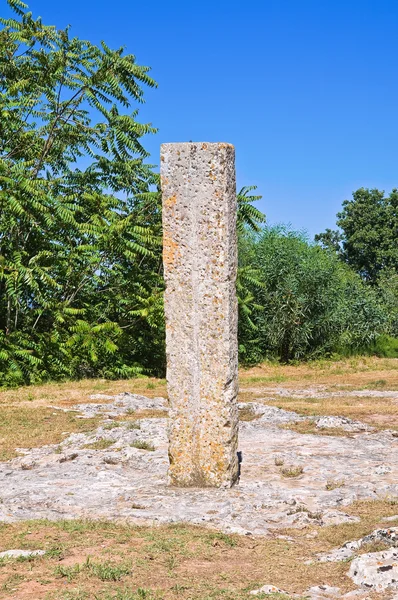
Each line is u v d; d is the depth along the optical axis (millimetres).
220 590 4574
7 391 18391
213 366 7559
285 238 32156
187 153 7535
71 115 23922
